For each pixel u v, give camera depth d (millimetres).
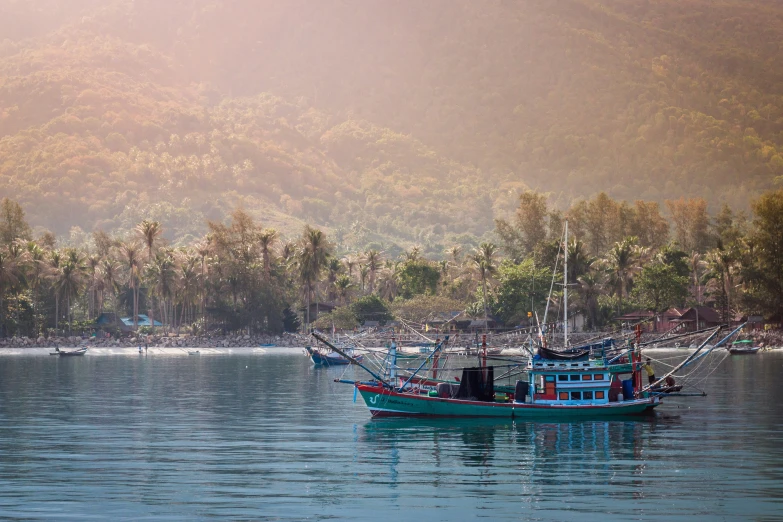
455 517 43094
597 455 58125
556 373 75875
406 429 69812
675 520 42500
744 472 52531
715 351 186500
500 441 63750
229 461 56219
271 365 162125
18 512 43969
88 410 83625
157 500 46219
